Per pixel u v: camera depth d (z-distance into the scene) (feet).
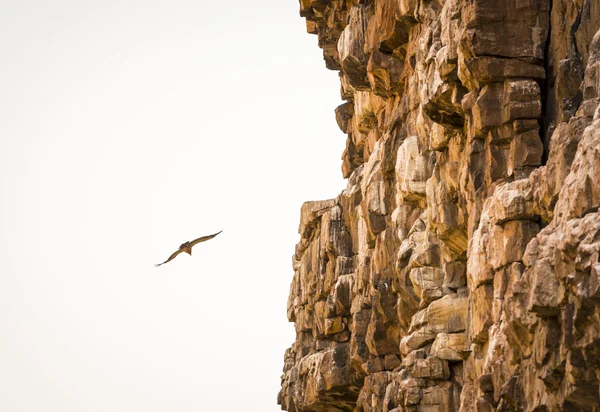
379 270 196.24
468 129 142.10
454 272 163.63
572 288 96.94
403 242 175.22
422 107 155.02
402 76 191.42
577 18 129.08
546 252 103.14
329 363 234.79
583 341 96.48
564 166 111.24
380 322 199.62
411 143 177.99
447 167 154.92
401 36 187.73
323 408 246.68
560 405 103.24
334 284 237.86
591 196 97.60
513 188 127.34
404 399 163.43
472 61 136.05
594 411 100.89
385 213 197.77
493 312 127.65
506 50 135.44
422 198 177.37
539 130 133.59
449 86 147.23
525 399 112.98
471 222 140.56
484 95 136.26
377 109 214.07
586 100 111.65
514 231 125.80
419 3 173.06
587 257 93.71
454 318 161.58
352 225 236.02
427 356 163.84
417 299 173.17
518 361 115.65
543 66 135.74
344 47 211.20
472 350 136.98
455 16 143.54
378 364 201.67
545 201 117.80
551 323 104.01
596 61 112.88
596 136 97.40
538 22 136.05
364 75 211.61
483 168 140.05
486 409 123.13
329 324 237.04
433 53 154.10
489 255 129.90
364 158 228.63
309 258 258.37
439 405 160.86
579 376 98.68
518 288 112.68
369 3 207.21
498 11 136.05
